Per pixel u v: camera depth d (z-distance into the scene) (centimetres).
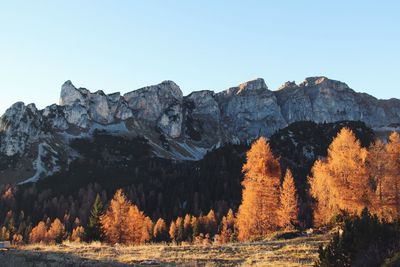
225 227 8488
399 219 1678
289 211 4831
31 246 2955
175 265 2177
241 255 2548
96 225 5531
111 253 2642
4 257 2234
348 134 4653
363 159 4456
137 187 18725
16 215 15375
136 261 2298
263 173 4656
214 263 2245
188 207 15875
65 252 2623
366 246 1555
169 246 3084
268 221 4584
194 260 2361
